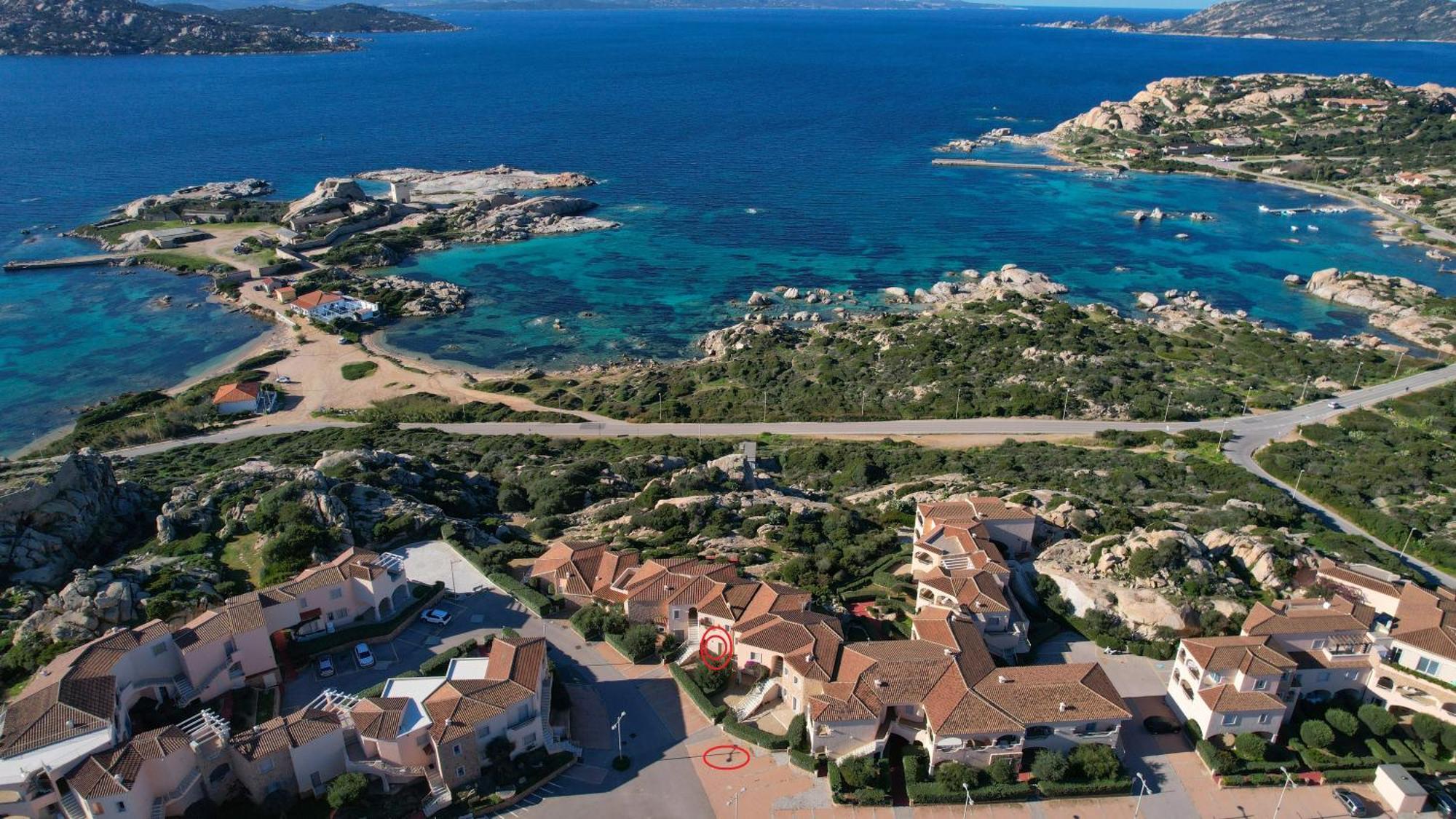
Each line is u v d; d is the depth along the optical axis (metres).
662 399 168.75
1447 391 159.00
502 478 130.12
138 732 63.72
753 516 104.25
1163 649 77.62
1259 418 150.38
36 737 57.66
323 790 62.28
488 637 79.50
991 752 64.25
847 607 83.44
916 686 67.38
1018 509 95.19
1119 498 112.31
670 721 70.69
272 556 85.25
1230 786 64.25
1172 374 174.38
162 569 83.19
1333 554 94.94
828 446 141.50
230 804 60.69
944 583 80.69
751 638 73.25
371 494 102.44
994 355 181.75
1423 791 61.72
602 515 109.94
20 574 83.25
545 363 194.50
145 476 122.56
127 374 184.25
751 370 180.62
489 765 63.88
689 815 61.62
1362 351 188.00
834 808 62.28
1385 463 126.69
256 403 167.38
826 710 64.81
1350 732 67.75
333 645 76.19
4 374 181.88
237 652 69.69
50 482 91.44
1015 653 77.62
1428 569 101.69
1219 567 86.00
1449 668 69.06
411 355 197.38
